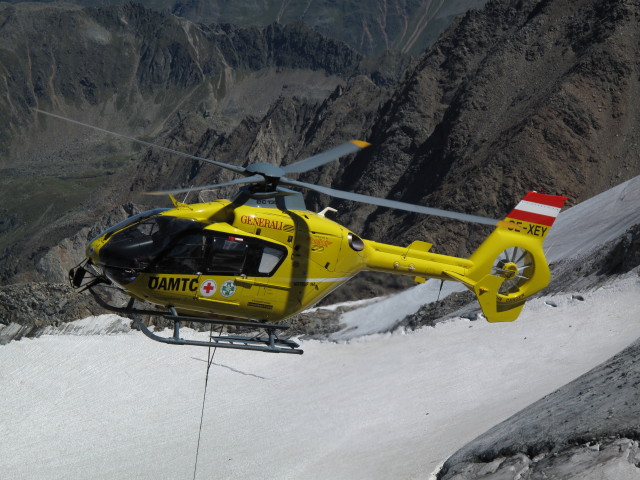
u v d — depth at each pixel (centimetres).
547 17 13162
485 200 10400
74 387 7031
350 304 6819
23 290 8706
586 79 11312
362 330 6272
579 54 12006
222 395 6241
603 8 12381
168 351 7269
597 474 1834
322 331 6588
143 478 4950
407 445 3784
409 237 10412
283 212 2038
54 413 6669
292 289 2047
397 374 5109
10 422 6594
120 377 7088
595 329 4359
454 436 3528
